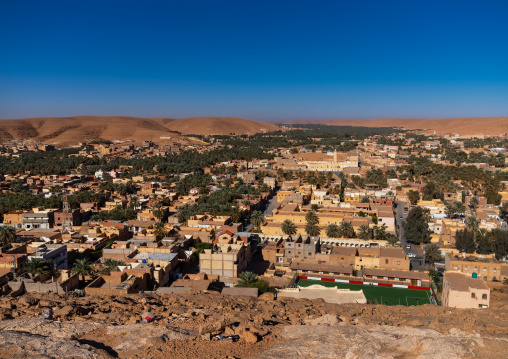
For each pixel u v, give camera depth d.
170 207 178.50
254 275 77.88
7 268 73.94
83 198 187.75
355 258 99.44
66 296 46.78
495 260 94.19
